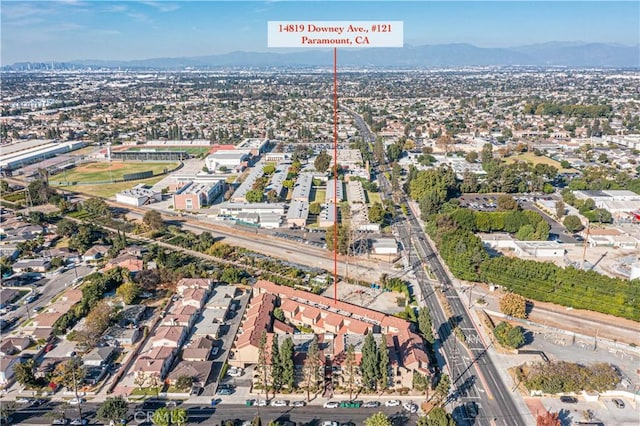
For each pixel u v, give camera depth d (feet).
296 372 424.05
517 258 606.55
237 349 447.42
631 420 374.22
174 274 606.96
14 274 638.53
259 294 575.38
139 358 439.63
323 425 372.99
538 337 489.26
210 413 387.14
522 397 403.54
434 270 643.45
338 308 522.06
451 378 426.10
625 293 520.42
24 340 474.90
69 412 388.98
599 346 473.67
